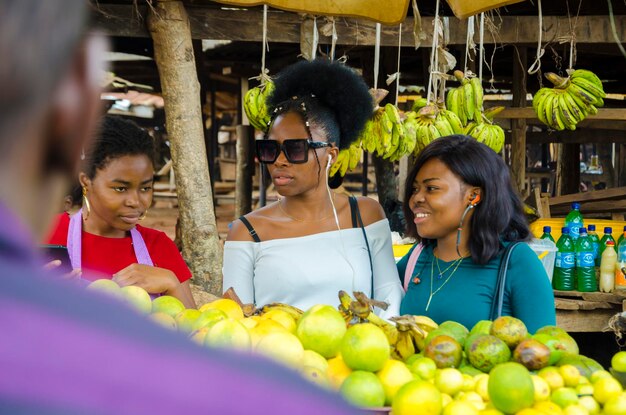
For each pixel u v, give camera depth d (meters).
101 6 5.10
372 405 1.67
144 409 0.45
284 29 5.45
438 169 2.89
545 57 8.66
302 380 0.51
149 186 2.77
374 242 3.25
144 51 8.36
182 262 2.97
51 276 0.49
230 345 1.67
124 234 2.88
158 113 18.69
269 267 3.11
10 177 0.48
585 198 6.59
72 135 0.52
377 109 4.59
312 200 3.19
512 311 2.85
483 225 2.85
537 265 2.85
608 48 7.33
